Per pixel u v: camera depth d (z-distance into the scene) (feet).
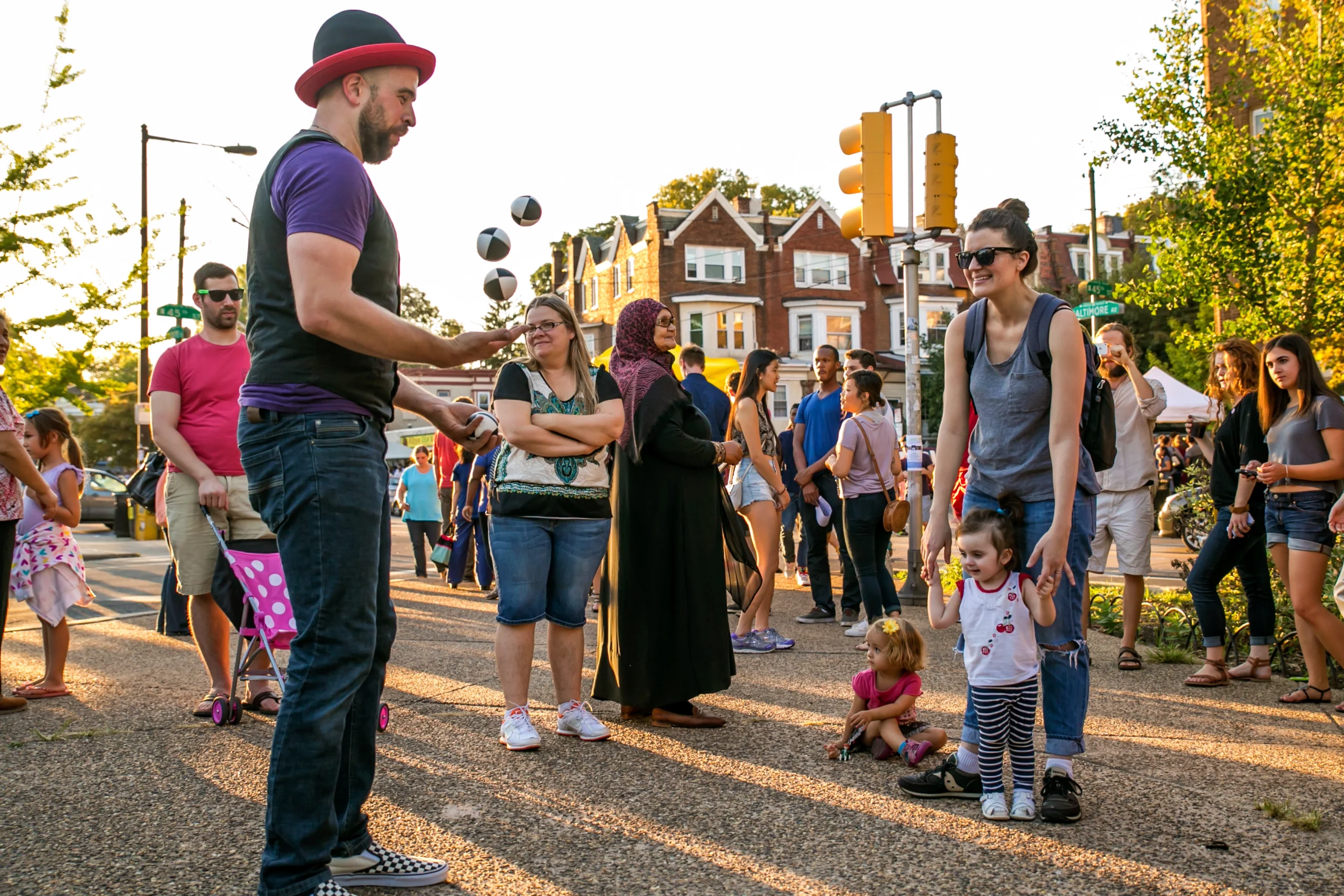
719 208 141.38
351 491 7.90
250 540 14.82
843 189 28.60
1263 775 11.70
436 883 8.73
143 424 63.31
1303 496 15.16
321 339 7.92
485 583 30.50
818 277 145.18
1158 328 109.70
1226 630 18.98
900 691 12.44
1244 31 43.73
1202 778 11.62
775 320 143.02
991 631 10.40
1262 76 43.29
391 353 7.74
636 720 14.62
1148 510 18.10
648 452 14.52
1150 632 21.66
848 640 21.18
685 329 139.74
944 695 15.74
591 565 13.57
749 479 20.08
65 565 16.31
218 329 15.01
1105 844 9.61
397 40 8.63
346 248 7.57
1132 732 13.66
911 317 26.76
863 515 20.99
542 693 16.42
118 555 54.44
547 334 13.34
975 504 11.01
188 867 9.09
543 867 9.12
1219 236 42.57
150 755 12.71
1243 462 16.43
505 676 13.15
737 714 14.85
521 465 13.15
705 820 10.32
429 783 11.53
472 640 21.71
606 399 13.71
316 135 7.98
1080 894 8.49
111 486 83.25
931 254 151.23
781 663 18.70
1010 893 8.54
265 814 10.51
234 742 13.33
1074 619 10.54
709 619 14.46
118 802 10.89
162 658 19.56
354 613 7.89
